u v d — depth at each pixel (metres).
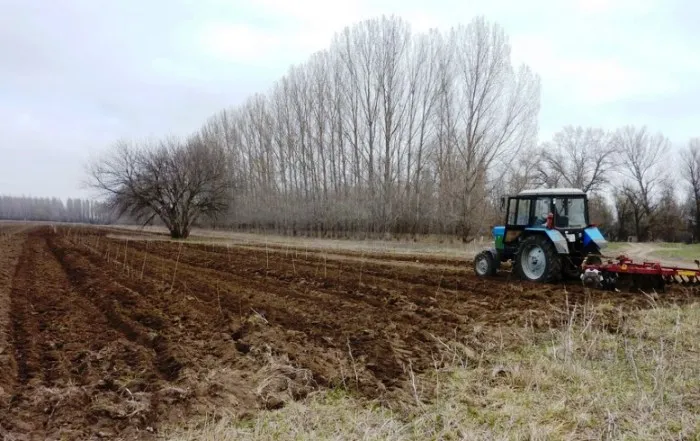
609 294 9.30
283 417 4.20
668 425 3.94
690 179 58.09
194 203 33.62
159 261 16.20
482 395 4.64
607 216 58.28
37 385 4.80
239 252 20.52
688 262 19.03
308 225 36.53
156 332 6.81
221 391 4.65
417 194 29.00
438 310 8.12
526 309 8.17
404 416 4.24
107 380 4.92
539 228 11.06
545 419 4.09
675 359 5.38
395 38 30.31
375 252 20.83
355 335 6.60
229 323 7.25
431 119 29.19
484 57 27.02
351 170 32.78
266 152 41.84
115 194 33.19
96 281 11.05
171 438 3.81
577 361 5.32
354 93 31.83
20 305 8.62
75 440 3.75
